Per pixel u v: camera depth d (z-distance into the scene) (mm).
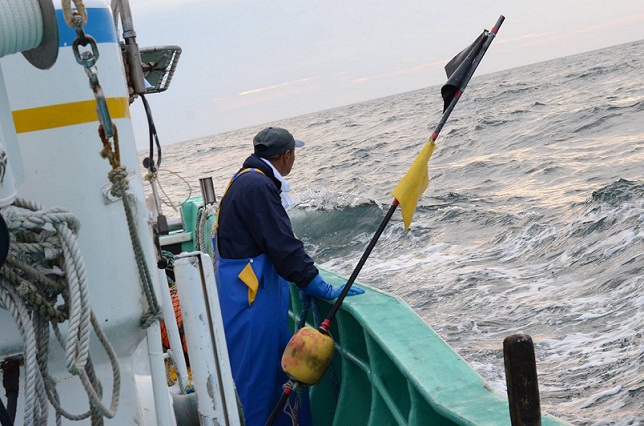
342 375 3062
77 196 1775
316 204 19281
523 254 13188
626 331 8516
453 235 15875
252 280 3016
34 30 1425
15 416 1791
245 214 3035
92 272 1778
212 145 114000
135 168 1871
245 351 3039
